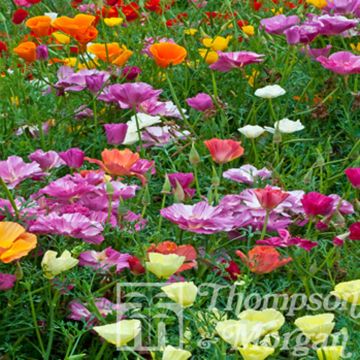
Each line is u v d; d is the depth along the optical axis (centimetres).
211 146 398
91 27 512
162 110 481
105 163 383
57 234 356
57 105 501
